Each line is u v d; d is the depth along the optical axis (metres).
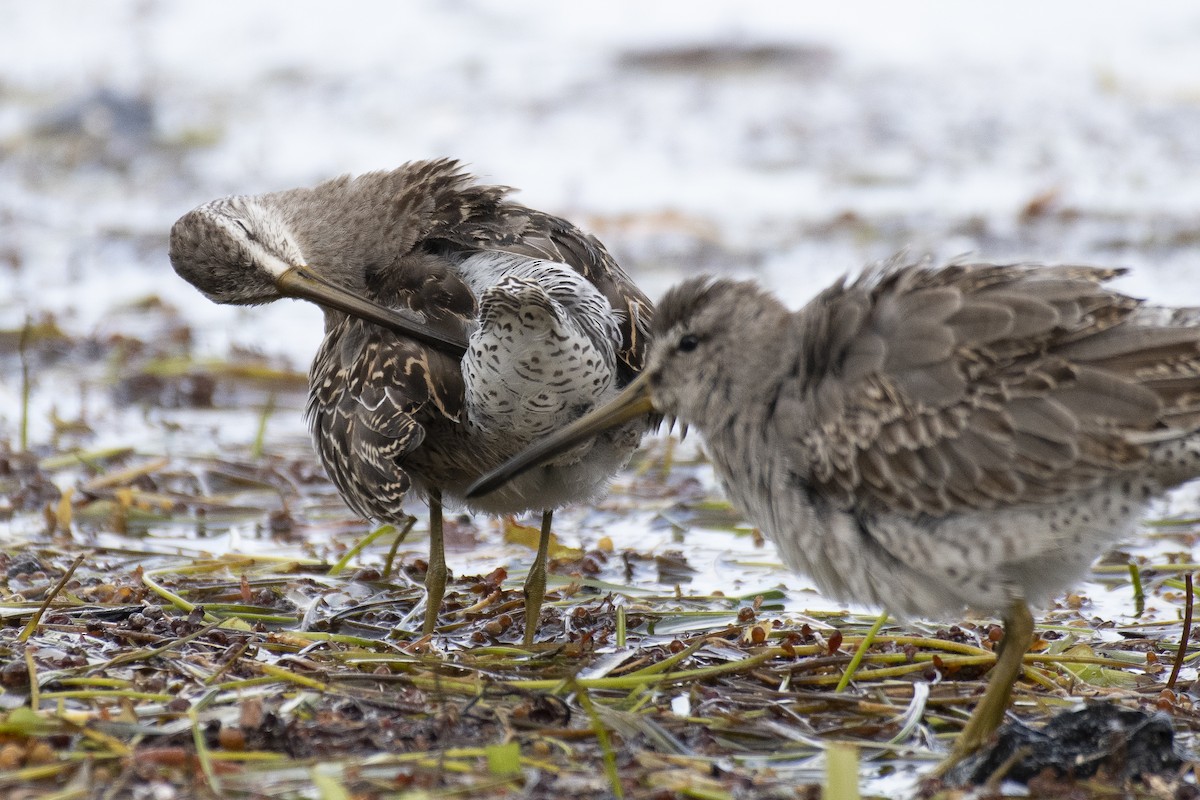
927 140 25.55
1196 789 8.21
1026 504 8.50
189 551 12.84
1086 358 8.45
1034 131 25.78
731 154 25.19
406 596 11.62
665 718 9.11
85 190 24.80
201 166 25.52
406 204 11.34
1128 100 26.89
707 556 12.84
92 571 12.06
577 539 13.45
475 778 8.20
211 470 14.95
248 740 8.51
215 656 9.88
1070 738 8.53
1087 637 10.78
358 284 11.54
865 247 21.20
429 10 31.44
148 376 17.66
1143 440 8.32
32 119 27.12
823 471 8.86
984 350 8.54
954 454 8.52
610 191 23.62
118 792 7.95
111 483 14.44
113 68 29.17
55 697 9.10
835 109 27.00
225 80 28.95
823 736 9.07
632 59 29.38
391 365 10.31
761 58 29.09
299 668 9.67
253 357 18.48
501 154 25.39
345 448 10.49
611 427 9.95
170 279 21.70
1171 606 11.54
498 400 9.73
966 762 8.59
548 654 10.31
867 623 11.04
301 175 24.77
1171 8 29.89
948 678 10.01
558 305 9.53
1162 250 20.77
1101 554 8.86
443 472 10.72
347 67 29.38
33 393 17.44
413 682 9.47
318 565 12.30
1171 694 9.45
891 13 30.39
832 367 8.89
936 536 8.64
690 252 21.17
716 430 9.37
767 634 10.53
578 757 8.58
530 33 30.56
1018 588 8.70
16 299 20.59
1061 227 21.75
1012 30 29.64
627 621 11.08
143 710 8.95
